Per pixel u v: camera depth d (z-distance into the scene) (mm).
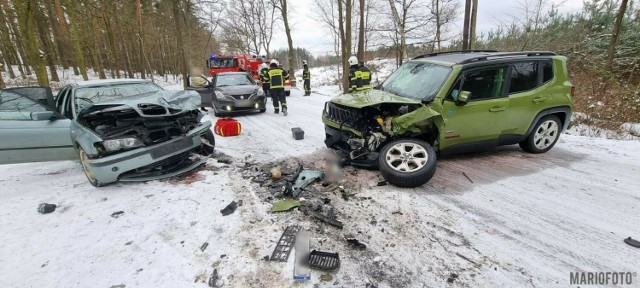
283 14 19938
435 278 2352
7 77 23875
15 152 4316
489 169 4375
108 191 4031
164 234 3020
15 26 22156
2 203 3807
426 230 2955
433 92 4156
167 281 2406
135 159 3898
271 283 2340
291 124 7809
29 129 4352
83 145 3887
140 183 4207
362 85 8156
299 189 3715
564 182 3928
